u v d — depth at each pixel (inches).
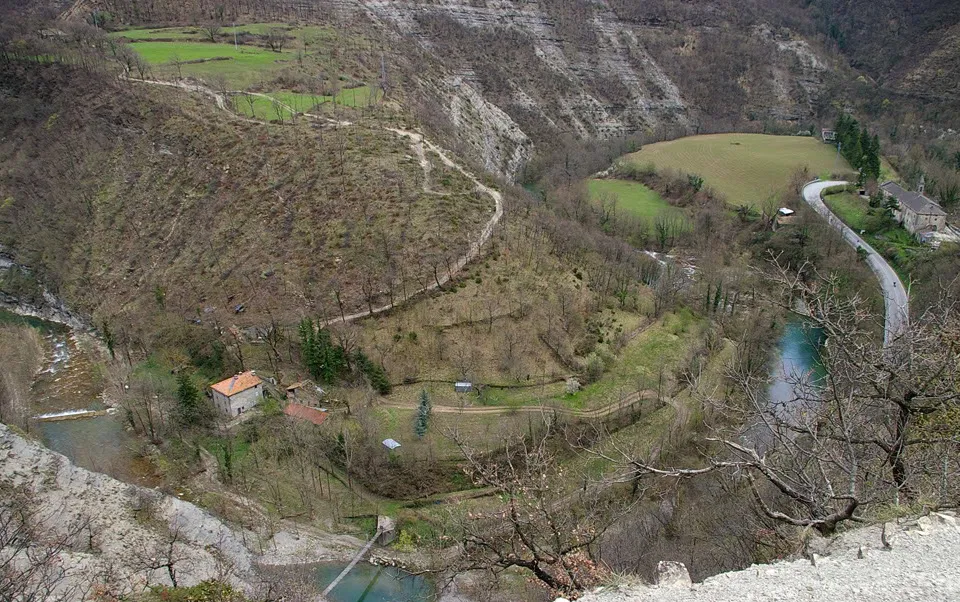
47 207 3875.5
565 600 534.9
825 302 802.8
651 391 2386.8
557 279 2945.4
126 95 4234.7
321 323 2637.8
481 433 2155.5
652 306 2994.6
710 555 1106.1
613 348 2630.4
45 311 3499.0
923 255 3088.1
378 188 3280.0
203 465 2225.6
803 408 858.1
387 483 2064.5
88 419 2514.8
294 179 3412.9
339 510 2026.3
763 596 478.3
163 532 1747.0
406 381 2401.6
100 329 3171.8
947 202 3789.4
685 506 1457.9
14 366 2790.4
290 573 1763.0
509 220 3289.9
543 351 2546.8
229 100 4249.5
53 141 4183.1
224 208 3412.9
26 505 1546.5
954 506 601.6
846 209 4015.8
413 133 4052.7
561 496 1258.0
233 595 1330.0
